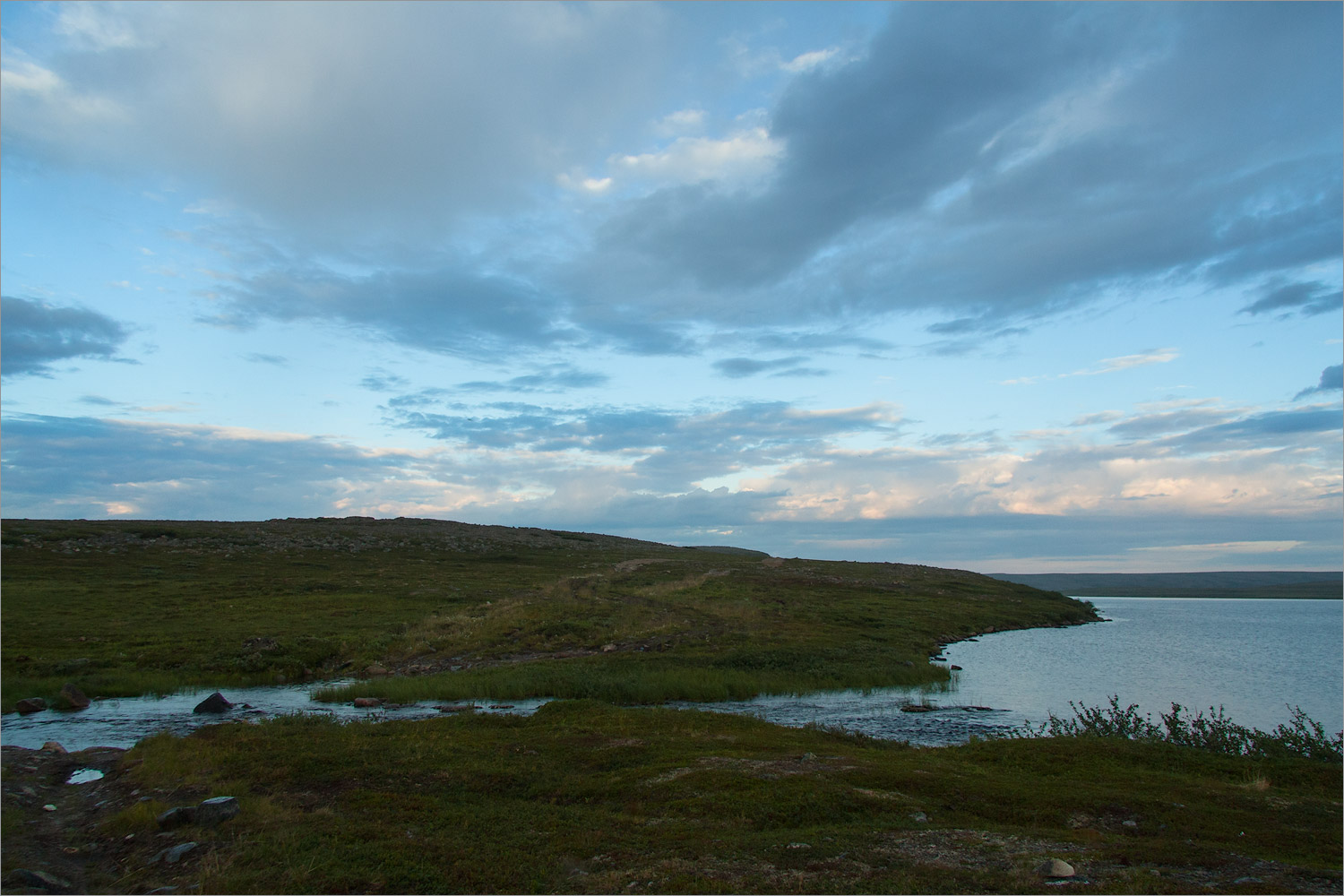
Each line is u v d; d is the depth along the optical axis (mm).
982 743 21844
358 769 17109
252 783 16062
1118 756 19359
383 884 10508
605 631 48625
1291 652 58781
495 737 21266
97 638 40844
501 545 113438
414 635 46094
